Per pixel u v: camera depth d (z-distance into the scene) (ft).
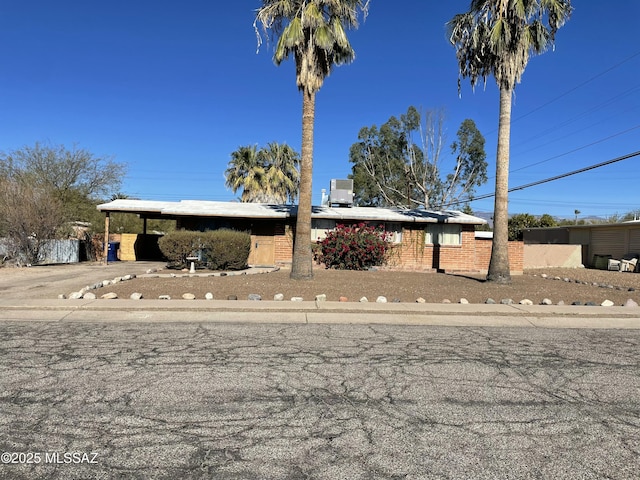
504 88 49.37
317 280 49.11
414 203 136.15
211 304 34.60
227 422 13.89
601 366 20.74
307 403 15.53
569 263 99.55
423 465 11.46
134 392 16.29
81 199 101.14
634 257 87.61
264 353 21.95
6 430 13.15
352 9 49.16
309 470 11.12
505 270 50.55
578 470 11.34
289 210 73.46
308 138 49.06
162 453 11.89
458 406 15.51
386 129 136.05
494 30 47.26
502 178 50.49
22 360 20.01
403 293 42.45
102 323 28.76
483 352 23.03
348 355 21.86
